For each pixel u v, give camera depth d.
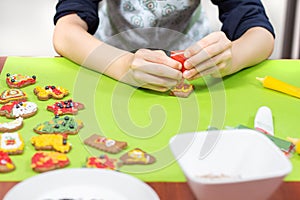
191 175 0.57
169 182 0.65
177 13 1.37
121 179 0.61
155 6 1.35
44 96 0.88
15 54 2.06
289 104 0.90
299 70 1.05
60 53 1.08
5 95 0.88
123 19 1.37
